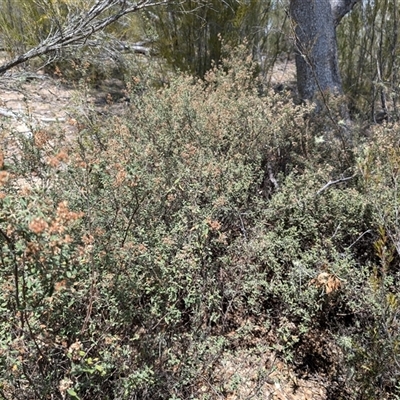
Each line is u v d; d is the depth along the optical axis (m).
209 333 1.84
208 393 1.72
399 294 1.83
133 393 1.53
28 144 1.90
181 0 4.88
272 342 2.12
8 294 1.30
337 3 4.69
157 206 2.01
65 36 3.85
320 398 1.98
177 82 3.47
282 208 2.44
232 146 2.83
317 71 4.32
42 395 1.31
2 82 3.74
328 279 2.01
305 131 3.32
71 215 1.09
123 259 1.55
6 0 5.32
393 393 1.88
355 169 2.66
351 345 1.91
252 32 5.86
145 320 1.70
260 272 2.29
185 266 1.72
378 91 5.02
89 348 1.41
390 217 2.24
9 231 1.08
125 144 2.34
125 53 5.24
